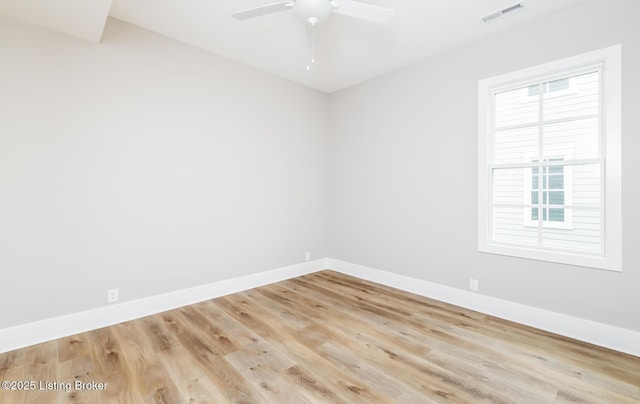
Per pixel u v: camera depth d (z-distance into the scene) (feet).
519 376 6.21
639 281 7.01
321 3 5.98
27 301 7.39
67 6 6.69
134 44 8.93
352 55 10.72
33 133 7.43
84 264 8.18
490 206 9.54
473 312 9.59
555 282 8.20
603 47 7.38
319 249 14.73
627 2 7.08
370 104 13.00
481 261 9.62
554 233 8.45
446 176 10.44
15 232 7.24
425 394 5.62
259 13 6.40
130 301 8.96
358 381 6.01
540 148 8.60
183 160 10.01
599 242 7.70
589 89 7.82
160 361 6.67
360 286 12.26
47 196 7.63
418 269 11.31
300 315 9.29
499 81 9.12
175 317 9.11
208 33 9.38
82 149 8.11
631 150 7.09
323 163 14.79
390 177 12.25
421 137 11.14
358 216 13.58
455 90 10.16
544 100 8.57
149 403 5.35
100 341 7.59
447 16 8.30
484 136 9.46
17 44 7.22
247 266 11.84
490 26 8.79
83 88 8.10
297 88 13.51
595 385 5.92
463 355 7.00
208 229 10.67
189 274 10.22
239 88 11.43
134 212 9.02
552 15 8.14
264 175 12.34
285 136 13.08
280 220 12.98
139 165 9.08
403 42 9.75
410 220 11.56
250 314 9.36
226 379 6.05
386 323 8.73
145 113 9.18
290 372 6.30
